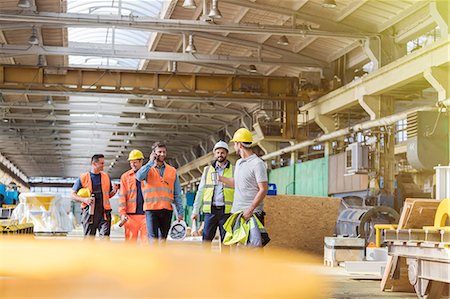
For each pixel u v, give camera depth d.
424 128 21.00
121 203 13.55
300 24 27.62
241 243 9.23
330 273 13.13
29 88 30.56
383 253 15.48
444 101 20.41
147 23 25.47
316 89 30.81
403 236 9.40
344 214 20.41
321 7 25.83
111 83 30.98
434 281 8.62
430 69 20.98
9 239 6.61
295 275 6.18
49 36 31.89
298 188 34.19
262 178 9.41
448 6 22.06
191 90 31.12
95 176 14.38
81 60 37.25
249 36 30.83
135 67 38.19
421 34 25.12
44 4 27.53
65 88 30.75
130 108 44.00
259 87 31.48
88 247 5.94
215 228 10.90
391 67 23.47
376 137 24.75
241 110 43.72
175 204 12.32
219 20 29.11
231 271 5.41
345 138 32.44
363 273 13.03
